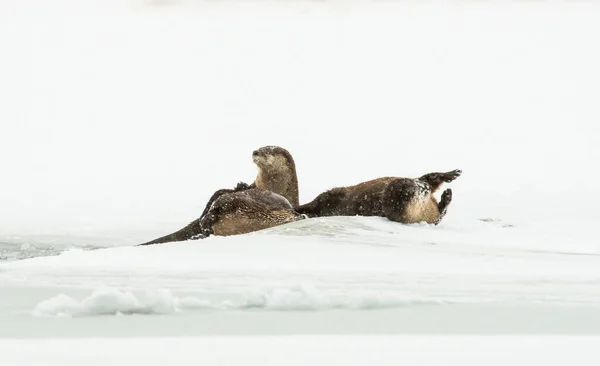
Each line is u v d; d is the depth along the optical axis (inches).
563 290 1378.0
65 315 1138.7
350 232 1969.7
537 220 2404.0
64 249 2433.6
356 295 1214.3
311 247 1815.9
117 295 1157.1
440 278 1497.3
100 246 2518.5
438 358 940.0
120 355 936.3
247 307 1187.9
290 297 1194.6
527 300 1275.8
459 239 1987.0
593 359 938.7
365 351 962.1
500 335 1042.7
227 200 2172.7
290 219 2177.7
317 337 1024.2
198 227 2341.3
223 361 917.8
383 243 1875.0
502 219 2407.7
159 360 919.0
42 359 920.9
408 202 2078.0
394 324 1095.6
